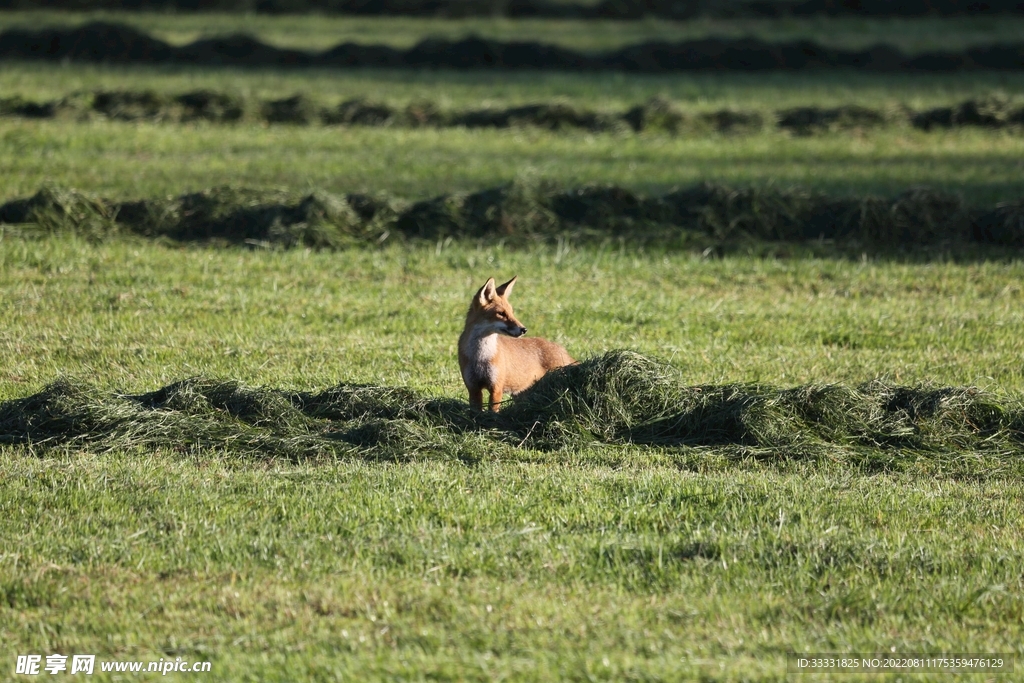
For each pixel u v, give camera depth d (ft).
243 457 106.73
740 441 112.98
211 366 137.90
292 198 215.51
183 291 173.06
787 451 110.01
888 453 111.14
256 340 150.41
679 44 456.86
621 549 85.35
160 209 209.05
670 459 108.58
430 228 207.92
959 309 173.47
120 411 112.37
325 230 201.26
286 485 98.17
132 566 82.58
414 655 70.03
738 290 183.62
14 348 143.74
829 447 111.04
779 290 183.83
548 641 72.08
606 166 272.72
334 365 139.44
